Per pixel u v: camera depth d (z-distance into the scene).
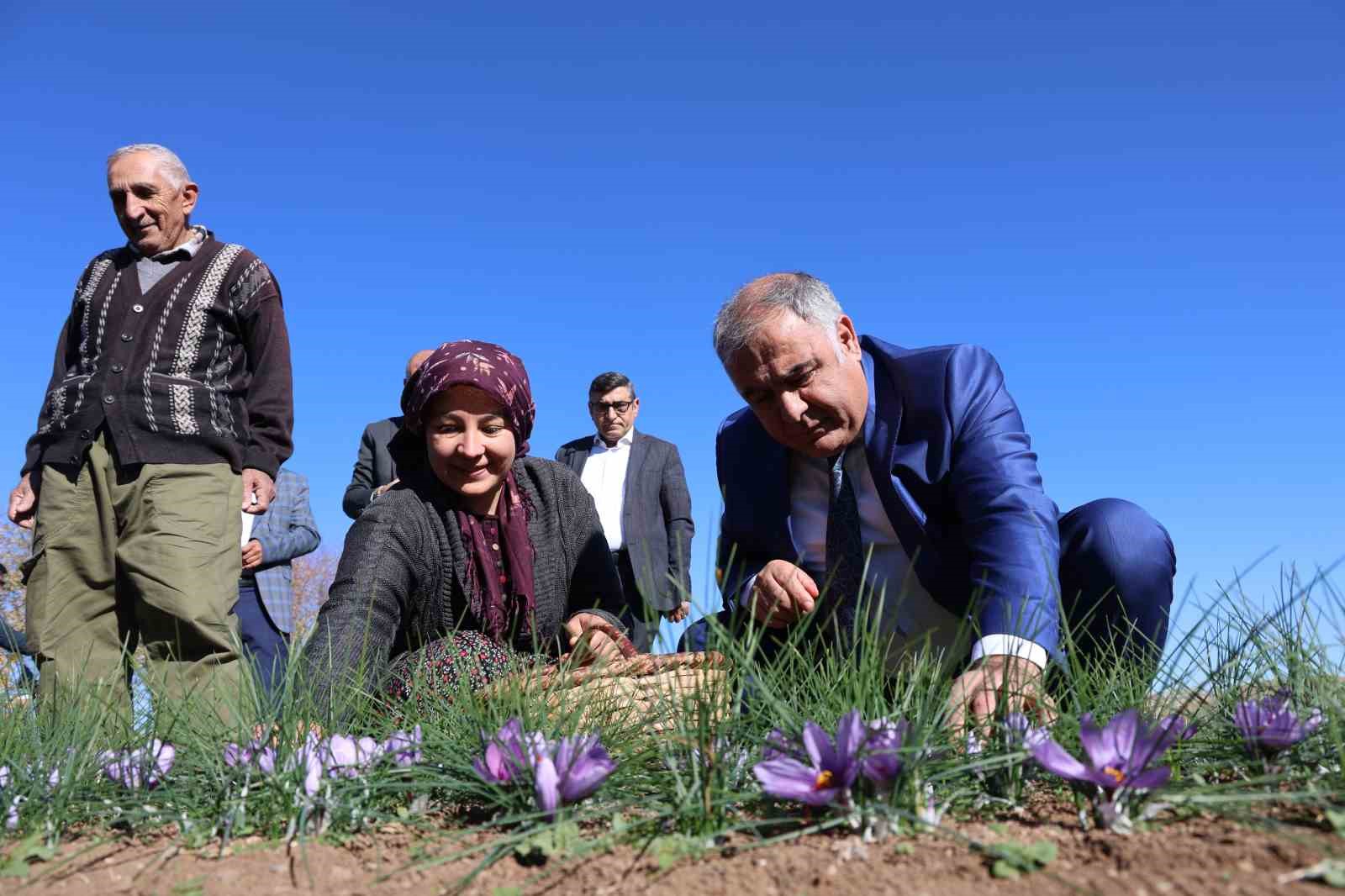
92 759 1.91
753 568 3.03
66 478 3.58
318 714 2.06
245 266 3.82
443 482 2.89
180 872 1.52
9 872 1.54
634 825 1.54
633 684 2.26
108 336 3.62
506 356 2.91
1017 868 1.29
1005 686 1.70
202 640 3.42
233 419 3.73
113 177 3.66
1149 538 2.62
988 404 2.60
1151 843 1.35
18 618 4.91
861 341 2.87
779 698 1.99
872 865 1.34
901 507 2.64
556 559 3.04
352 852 1.60
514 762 1.68
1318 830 1.35
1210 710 1.88
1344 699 1.75
